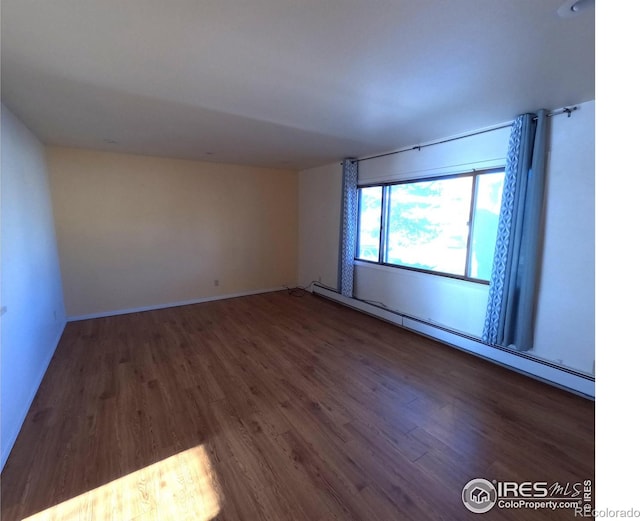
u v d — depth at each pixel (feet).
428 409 7.68
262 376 9.28
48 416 7.35
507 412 7.57
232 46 5.16
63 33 4.76
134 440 6.56
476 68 5.94
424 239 12.74
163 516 4.90
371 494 5.29
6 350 6.48
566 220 8.34
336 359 10.41
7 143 7.72
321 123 9.53
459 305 11.30
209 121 9.29
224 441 6.55
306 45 5.13
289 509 5.02
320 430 6.90
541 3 4.03
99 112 8.46
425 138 11.47
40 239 10.21
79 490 5.34
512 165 8.89
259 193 18.79
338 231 17.06
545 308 8.93
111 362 10.11
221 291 18.04
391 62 5.71
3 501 5.12
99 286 14.43
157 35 4.83
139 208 15.07
